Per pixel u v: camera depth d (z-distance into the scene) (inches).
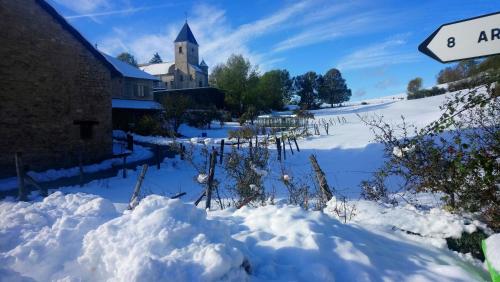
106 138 682.8
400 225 151.9
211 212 187.8
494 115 163.0
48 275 110.2
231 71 1994.3
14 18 534.9
